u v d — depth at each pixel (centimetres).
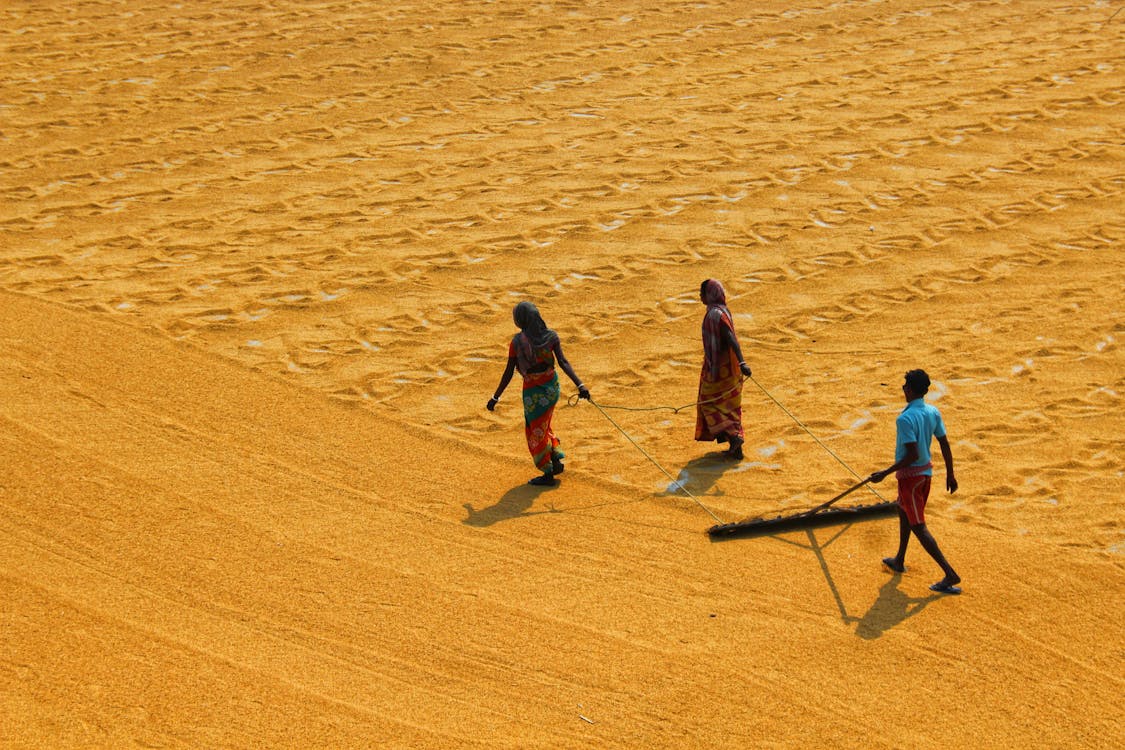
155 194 1975
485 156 2152
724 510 1058
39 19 2930
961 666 832
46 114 2334
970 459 1156
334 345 1439
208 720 754
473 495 1084
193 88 2498
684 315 1538
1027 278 1628
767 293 1600
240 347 1420
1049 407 1265
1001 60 2639
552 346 1069
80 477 1067
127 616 864
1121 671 830
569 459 1166
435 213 1898
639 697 796
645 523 1035
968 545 988
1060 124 2248
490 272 1678
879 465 1141
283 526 1010
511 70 2625
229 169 2094
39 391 1241
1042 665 834
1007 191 1950
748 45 2800
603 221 1862
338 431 1206
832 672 824
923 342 1443
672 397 1311
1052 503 1067
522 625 876
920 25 2936
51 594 884
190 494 1054
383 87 2525
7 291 1550
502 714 777
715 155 2141
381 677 812
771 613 895
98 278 1627
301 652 835
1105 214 1850
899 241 1767
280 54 2716
